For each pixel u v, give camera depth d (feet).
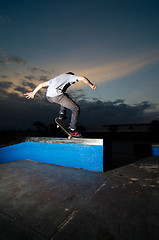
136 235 2.96
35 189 5.46
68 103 8.12
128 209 3.98
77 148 8.57
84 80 7.17
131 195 4.87
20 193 5.11
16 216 3.75
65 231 3.14
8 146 11.35
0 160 11.10
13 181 6.32
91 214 3.77
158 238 2.85
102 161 7.75
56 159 9.34
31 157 10.71
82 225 3.33
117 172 7.73
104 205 4.23
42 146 10.14
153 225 3.26
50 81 8.11
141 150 15.72
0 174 7.32
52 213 3.85
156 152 14.90
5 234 3.08
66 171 7.84
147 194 4.93
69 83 7.97
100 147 7.86
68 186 5.73
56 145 9.43
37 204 4.34
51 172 7.66
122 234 3.01
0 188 5.57
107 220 3.50
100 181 6.29
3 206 4.25
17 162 10.02
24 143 11.16
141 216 3.64
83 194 4.99
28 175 7.16
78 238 2.93
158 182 6.15
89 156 8.14
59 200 4.58
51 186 5.75
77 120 8.66
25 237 2.99
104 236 2.96
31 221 3.52
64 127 9.19
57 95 7.78
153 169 8.43
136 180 6.42
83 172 7.66
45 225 3.37
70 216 3.70
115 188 5.49
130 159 12.25
